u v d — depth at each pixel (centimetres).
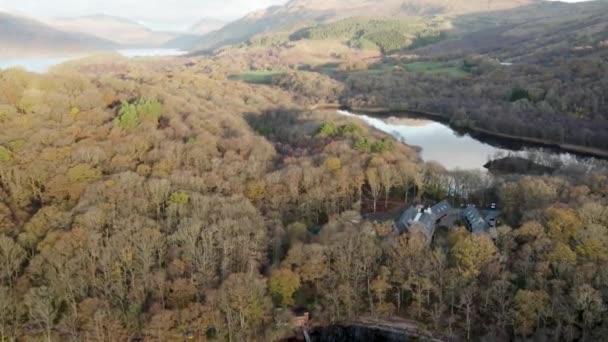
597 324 10944
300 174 17838
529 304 11144
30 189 16112
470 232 14838
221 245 13200
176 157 18600
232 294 11819
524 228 13200
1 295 11494
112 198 15000
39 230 13888
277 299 12794
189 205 15212
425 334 12319
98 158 17512
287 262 13188
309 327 12731
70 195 15762
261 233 13950
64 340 11475
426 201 18925
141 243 12925
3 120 18975
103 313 11325
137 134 19912
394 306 13000
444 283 12469
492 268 12162
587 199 14512
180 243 13450
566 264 11719
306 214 16700
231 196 16350
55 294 11944
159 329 11344
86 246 12838
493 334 11544
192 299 12188
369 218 17338
